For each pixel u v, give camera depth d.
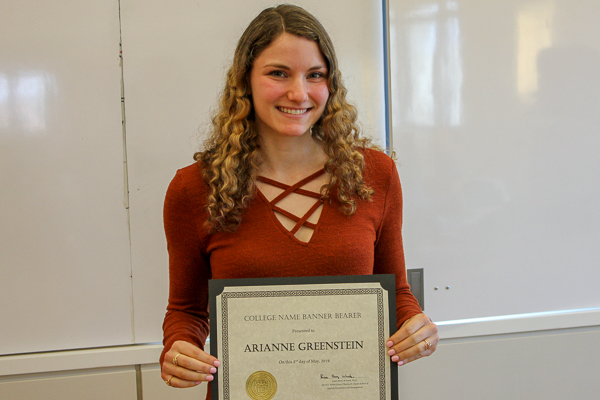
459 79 1.66
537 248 1.75
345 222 0.93
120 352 1.54
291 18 0.88
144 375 1.56
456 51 1.65
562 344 1.78
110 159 1.52
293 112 0.89
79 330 1.53
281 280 0.85
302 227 0.93
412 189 1.65
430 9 1.62
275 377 0.84
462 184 1.68
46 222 1.50
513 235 1.73
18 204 1.48
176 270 1.02
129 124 1.53
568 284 1.78
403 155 1.63
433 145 1.65
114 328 1.55
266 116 0.89
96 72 1.50
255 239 0.91
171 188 0.99
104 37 1.50
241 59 0.91
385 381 0.84
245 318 0.84
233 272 0.91
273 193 0.95
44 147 1.49
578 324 1.78
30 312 1.50
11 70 1.46
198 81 1.55
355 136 1.04
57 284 1.51
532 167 1.73
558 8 1.71
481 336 1.73
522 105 1.70
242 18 1.57
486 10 1.66
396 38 1.61
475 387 1.73
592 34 1.73
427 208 1.66
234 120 0.95
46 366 1.50
